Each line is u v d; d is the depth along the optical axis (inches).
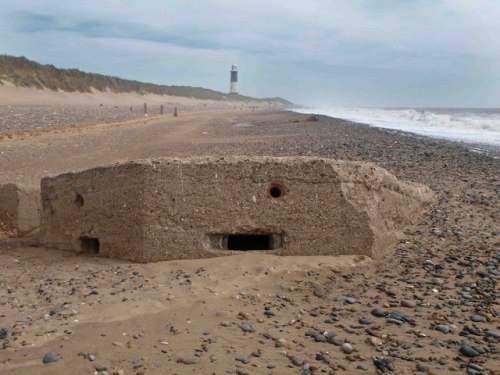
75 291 209.8
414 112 2689.5
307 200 246.1
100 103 2522.1
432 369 155.9
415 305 205.3
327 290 217.8
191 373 148.5
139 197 244.5
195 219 244.1
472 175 502.6
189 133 1087.0
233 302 200.4
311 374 150.8
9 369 148.5
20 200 316.2
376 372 154.0
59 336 168.7
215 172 243.9
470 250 273.6
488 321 192.2
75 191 274.2
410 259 256.7
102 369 148.9
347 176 251.9
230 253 246.1
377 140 850.8
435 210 347.6
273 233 247.9
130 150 752.3
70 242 279.7
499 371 155.4
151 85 3914.9
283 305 201.3
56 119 1214.3
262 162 245.3
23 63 2349.9
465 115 1993.1
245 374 148.9
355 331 180.9
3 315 185.6
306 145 792.9
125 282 219.5
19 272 241.0
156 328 176.4
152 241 244.4
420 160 603.8
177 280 219.8
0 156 625.6
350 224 249.8
